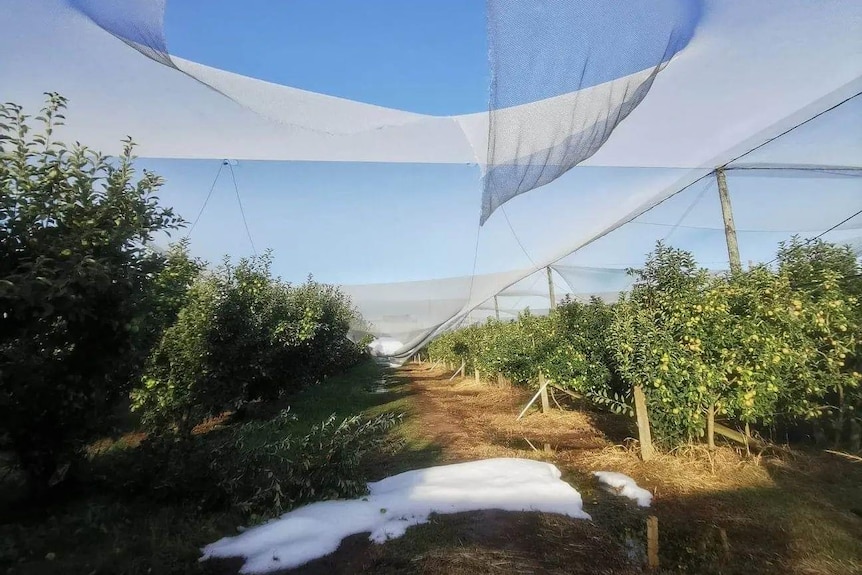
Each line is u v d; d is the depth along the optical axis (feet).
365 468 16.74
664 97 9.91
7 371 10.70
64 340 11.47
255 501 12.34
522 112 6.66
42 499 12.41
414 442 20.66
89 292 10.36
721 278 16.38
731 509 11.94
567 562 9.69
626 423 21.30
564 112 7.01
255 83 9.50
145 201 11.66
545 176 8.83
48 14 7.36
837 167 14.75
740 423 18.53
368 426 14.74
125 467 13.43
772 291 14.82
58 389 11.51
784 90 10.28
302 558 10.00
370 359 67.41
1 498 12.57
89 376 11.93
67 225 10.62
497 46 5.52
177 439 14.15
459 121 10.52
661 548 10.24
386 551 10.23
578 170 13.60
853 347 14.93
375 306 42.78
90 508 11.46
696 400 14.43
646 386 15.48
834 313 14.83
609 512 12.11
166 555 9.98
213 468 12.75
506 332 33.47
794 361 14.28
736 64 9.14
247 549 10.37
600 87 7.00
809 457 15.20
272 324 26.63
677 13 6.63
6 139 9.78
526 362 28.07
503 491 13.11
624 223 19.88
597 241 22.45
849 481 13.37
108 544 10.27
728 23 7.75
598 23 5.74
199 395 20.79
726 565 9.46
